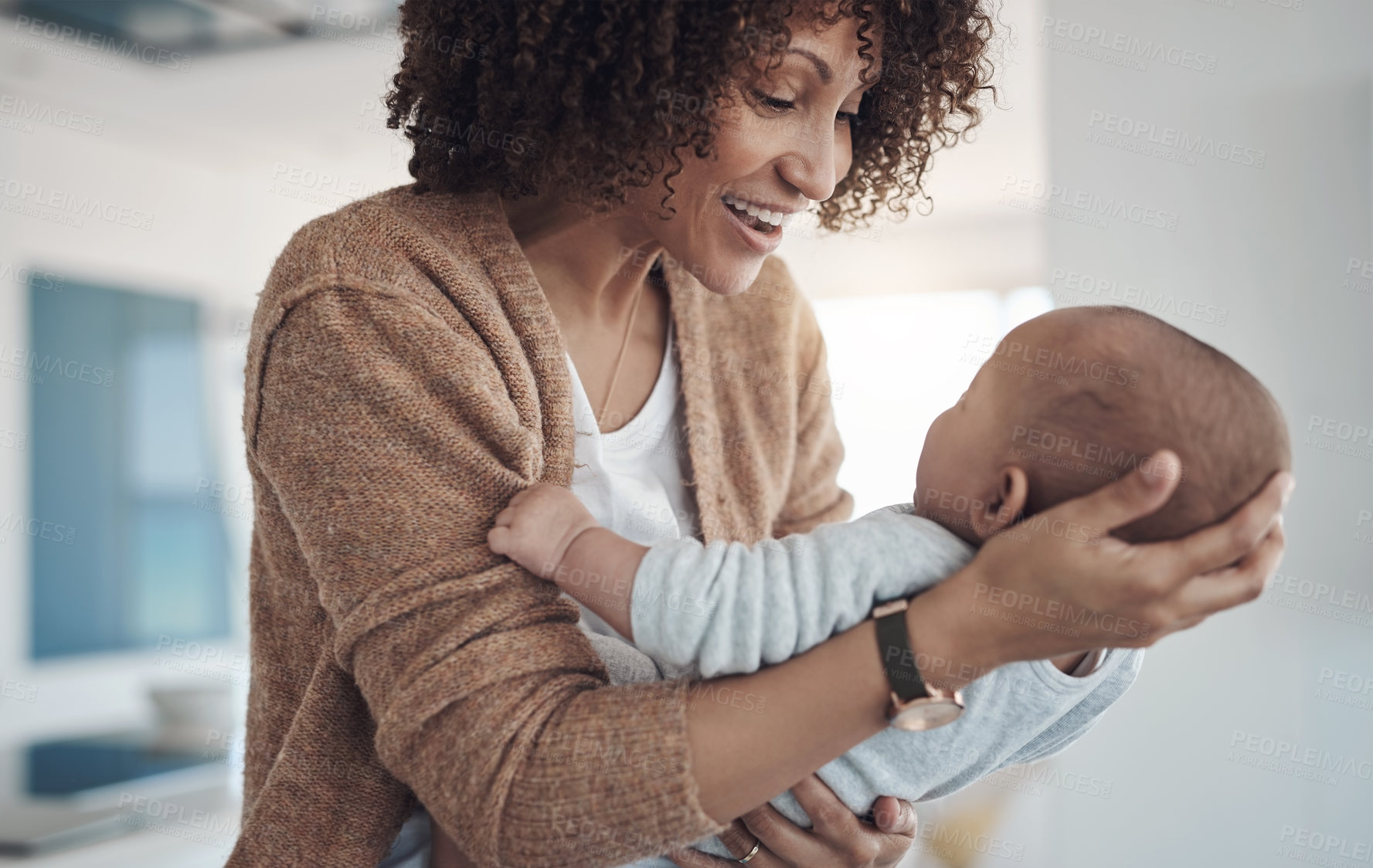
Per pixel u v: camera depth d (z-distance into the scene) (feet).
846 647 2.20
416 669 2.30
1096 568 2.01
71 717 15.38
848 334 24.18
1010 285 22.84
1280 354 6.75
